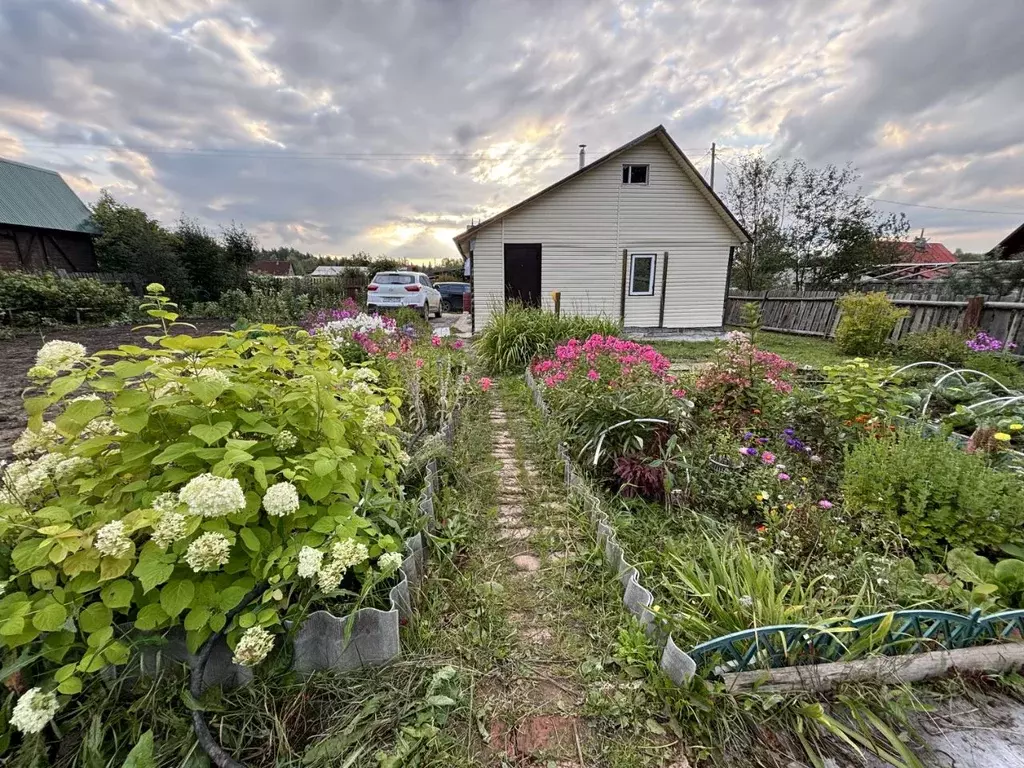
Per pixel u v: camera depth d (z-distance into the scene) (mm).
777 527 2324
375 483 1951
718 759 1345
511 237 11039
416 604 1857
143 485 1411
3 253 13125
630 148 10719
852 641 1613
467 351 7680
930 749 1379
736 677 1459
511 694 1547
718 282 11727
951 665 1562
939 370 5598
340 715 1389
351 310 10523
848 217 18156
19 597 1184
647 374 3637
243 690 1398
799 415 3512
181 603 1238
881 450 2568
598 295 11500
